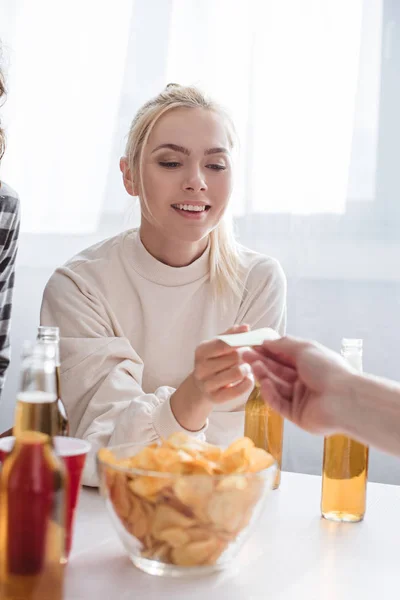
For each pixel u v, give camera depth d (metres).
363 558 0.92
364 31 2.32
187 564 0.82
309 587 0.82
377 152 2.33
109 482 0.80
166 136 1.44
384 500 1.18
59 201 2.63
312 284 2.39
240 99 2.43
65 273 1.56
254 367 0.97
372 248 2.34
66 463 0.82
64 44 2.60
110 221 2.61
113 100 2.58
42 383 0.74
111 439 1.24
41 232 2.65
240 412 1.43
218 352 1.07
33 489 0.71
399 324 2.33
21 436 0.72
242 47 2.43
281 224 2.41
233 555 0.84
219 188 1.47
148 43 2.54
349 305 2.37
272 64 2.40
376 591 0.81
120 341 1.47
